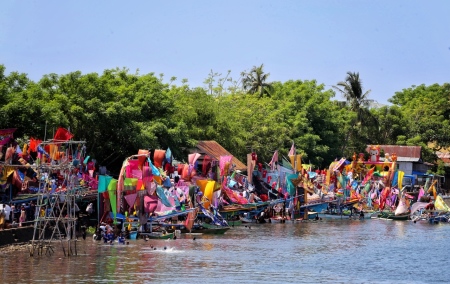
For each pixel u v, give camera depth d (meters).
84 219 71.69
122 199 70.00
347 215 115.12
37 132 74.12
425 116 193.38
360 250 68.31
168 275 49.91
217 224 79.56
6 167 60.56
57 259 54.84
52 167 54.56
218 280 48.84
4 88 74.81
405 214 113.44
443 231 92.12
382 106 192.12
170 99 98.81
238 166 109.94
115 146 88.50
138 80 98.50
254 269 53.81
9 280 46.47
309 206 109.56
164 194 73.62
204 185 80.19
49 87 86.12
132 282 47.12
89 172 75.50
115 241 66.50
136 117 91.44
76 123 84.56
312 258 61.16
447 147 187.88
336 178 118.44
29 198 64.25
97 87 86.81
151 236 70.38
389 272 55.16
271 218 99.88
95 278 47.91
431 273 55.19
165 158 80.94
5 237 58.00
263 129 126.44
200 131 112.38
